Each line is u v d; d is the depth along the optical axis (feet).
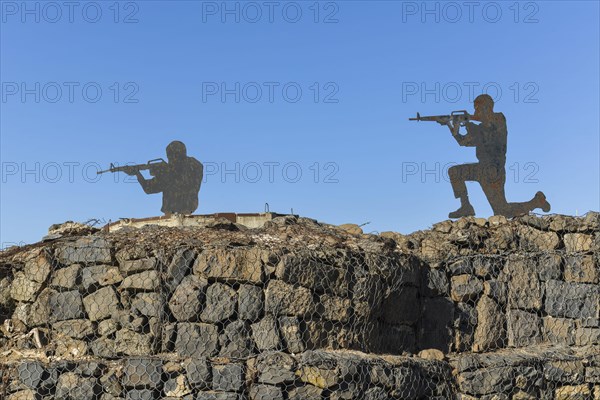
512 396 42.45
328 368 37.01
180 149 53.98
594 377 44.52
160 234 42.39
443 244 48.11
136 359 37.17
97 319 39.68
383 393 38.06
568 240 49.62
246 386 36.99
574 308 47.88
